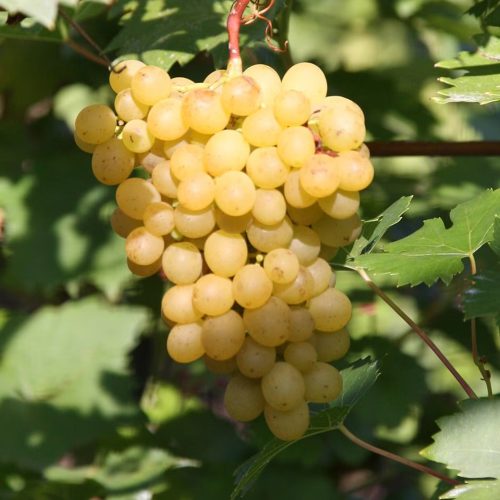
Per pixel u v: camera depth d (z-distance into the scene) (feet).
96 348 6.28
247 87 4.47
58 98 6.91
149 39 5.25
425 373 6.29
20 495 6.21
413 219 6.59
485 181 6.51
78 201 6.29
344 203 4.53
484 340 6.53
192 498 6.38
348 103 4.54
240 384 4.61
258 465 4.70
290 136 4.47
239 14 4.55
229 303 4.52
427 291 6.82
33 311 7.17
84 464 6.57
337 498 6.41
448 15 6.53
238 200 4.46
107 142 4.61
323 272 4.61
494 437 4.71
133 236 4.60
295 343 4.58
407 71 6.84
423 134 6.51
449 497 4.68
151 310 6.72
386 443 6.68
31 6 4.21
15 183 6.36
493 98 4.85
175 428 6.84
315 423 4.76
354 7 7.52
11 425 6.16
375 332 6.33
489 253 6.15
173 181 4.56
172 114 4.52
